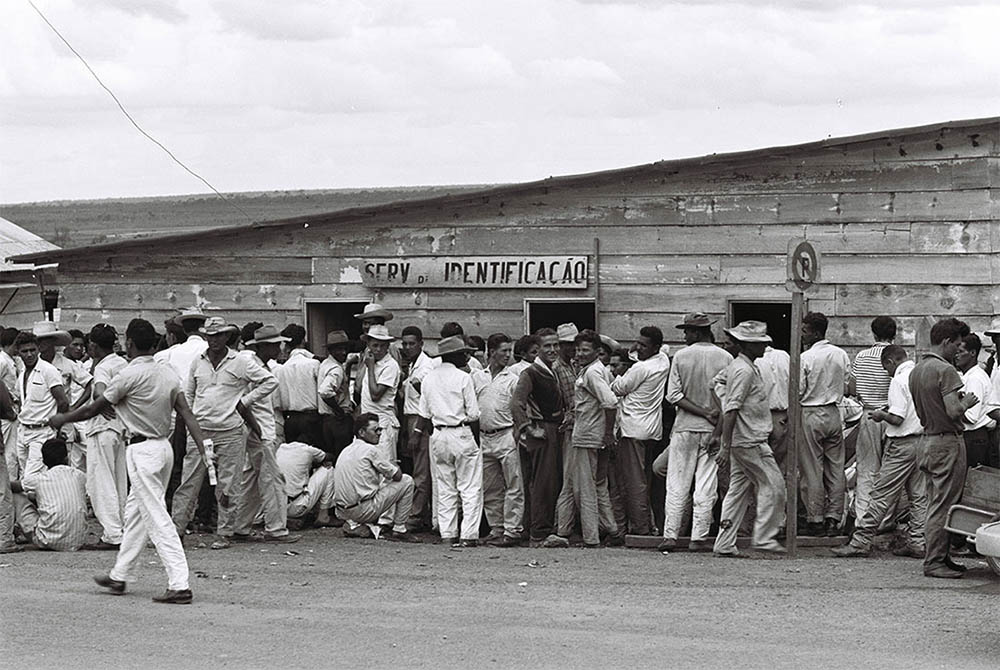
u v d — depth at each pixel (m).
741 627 11.30
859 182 19.08
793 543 15.35
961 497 13.86
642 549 16.05
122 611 11.85
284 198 119.62
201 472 15.69
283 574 13.96
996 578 13.73
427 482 17.52
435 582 13.53
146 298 23.31
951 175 18.66
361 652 10.30
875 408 16.11
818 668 9.82
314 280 22.28
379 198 115.56
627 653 10.29
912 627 11.30
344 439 17.94
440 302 21.47
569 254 20.62
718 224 19.81
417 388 17.69
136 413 12.33
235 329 16.25
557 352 16.69
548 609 12.08
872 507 15.20
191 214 113.12
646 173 20.03
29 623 11.34
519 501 16.44
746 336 15.16
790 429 15.31
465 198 21.06
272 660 10.05
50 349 17.92
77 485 15.73
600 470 16.47
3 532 15.46
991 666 9.89
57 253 23.55
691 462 15.84
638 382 16.34
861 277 19.06
